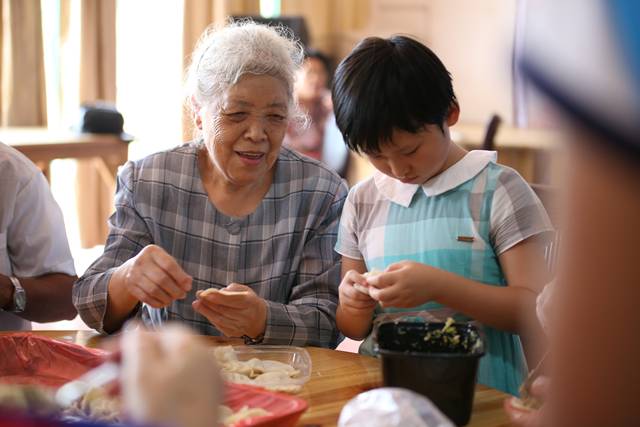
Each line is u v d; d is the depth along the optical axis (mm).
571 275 315
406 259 1633
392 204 1686
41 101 5074
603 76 301
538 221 1577
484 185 1619
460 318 1562
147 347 518
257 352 1357
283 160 1843
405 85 1444
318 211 1819
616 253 304
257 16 5484
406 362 1059
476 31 5766
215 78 1662
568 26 310
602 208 305
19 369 1282
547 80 313
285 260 1782
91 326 1661
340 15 6320
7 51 4961
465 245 1597
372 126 1462
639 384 309
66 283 1939
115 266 1713
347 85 1492
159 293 1487
